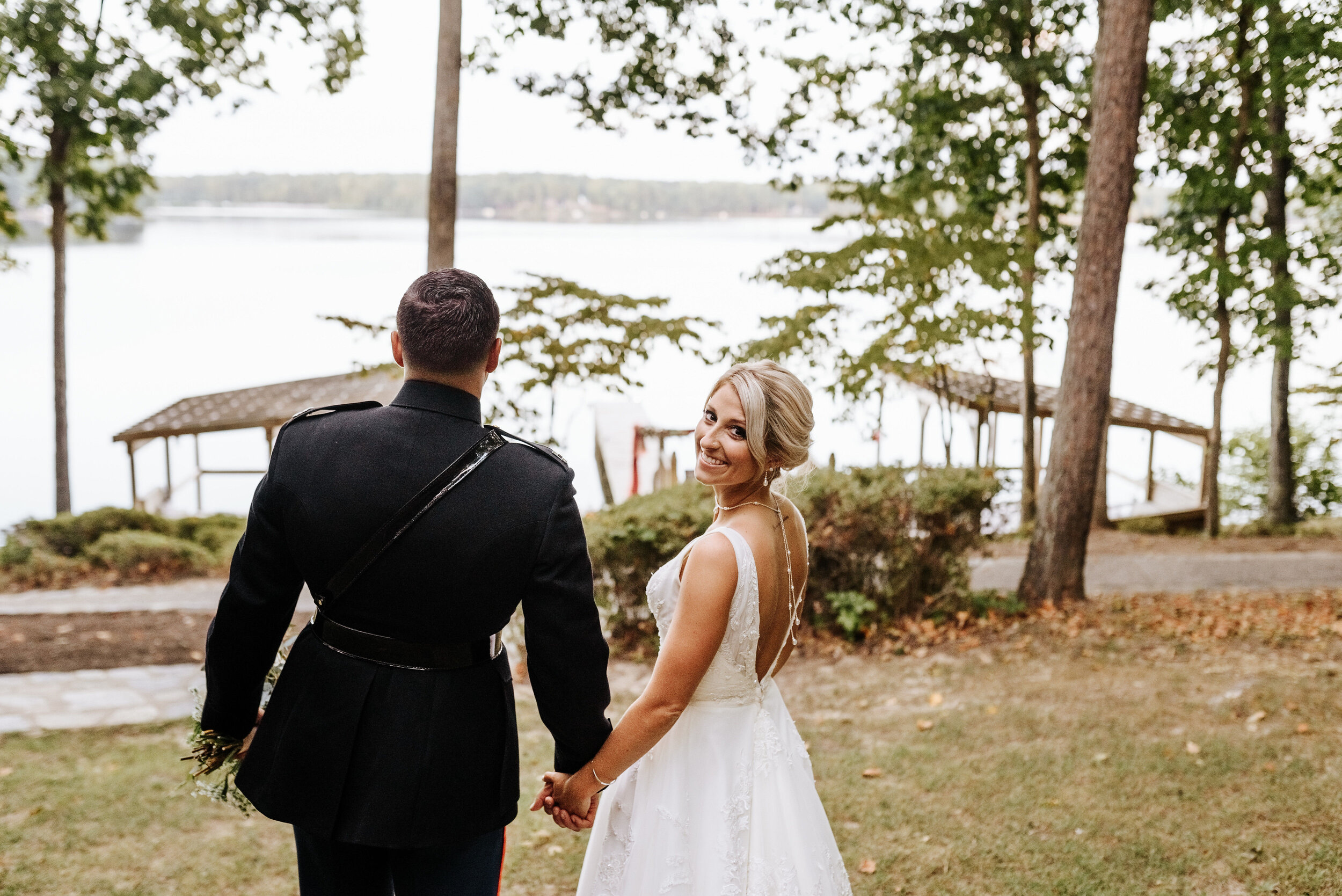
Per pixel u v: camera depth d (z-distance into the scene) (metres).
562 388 10.31
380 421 1.72
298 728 1.73
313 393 22.58
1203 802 3.77
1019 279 14.85
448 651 1.73
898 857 3.41
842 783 4.18
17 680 6.06
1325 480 20.67
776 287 14.91
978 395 20.03
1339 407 19.58
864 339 14.52
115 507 13.45
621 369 10.16
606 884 2.10
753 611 1.99
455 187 5.91
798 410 1.97
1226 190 14.85
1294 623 7.26
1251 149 15.18
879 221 14.73
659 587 2.11
